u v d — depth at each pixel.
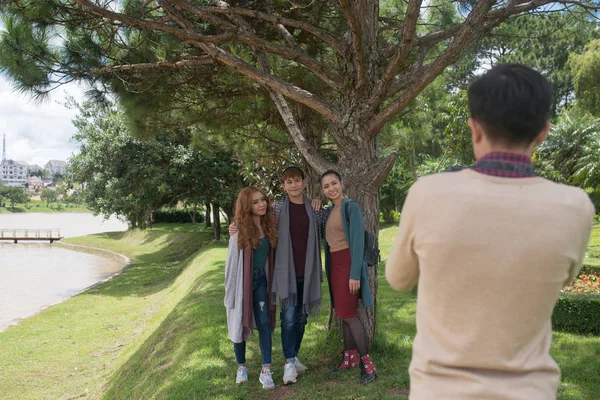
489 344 1.19
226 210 24.47
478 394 1.17
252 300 4.21
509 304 1.17
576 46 32.75
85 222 81.94
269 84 4.90
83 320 11.91
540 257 1.15
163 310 11.59
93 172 23.69
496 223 1.18
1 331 10.95
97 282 19.80
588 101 26.86
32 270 24.41
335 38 4.73
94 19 5.65
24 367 8.42
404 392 3.83
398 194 24.16
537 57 33.16
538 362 1.21
